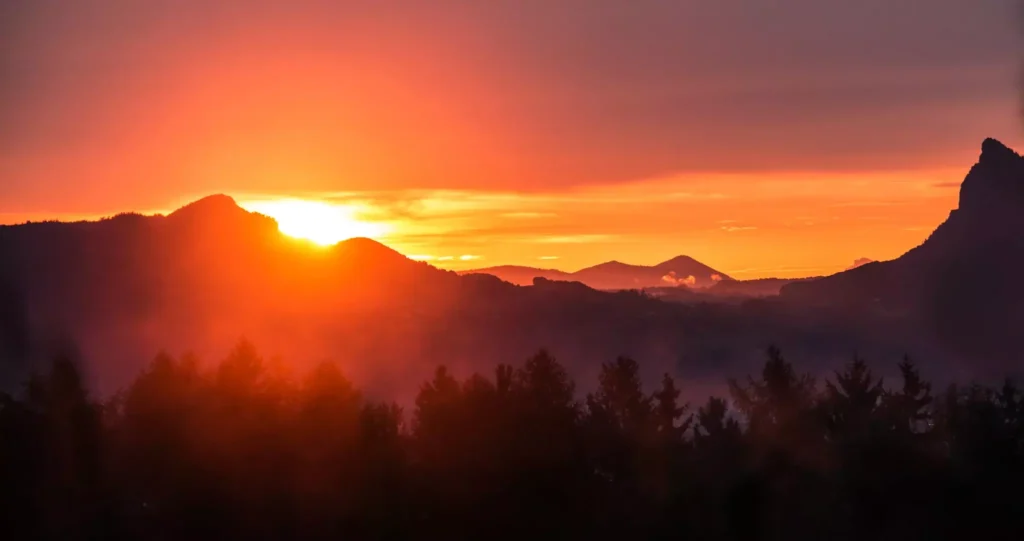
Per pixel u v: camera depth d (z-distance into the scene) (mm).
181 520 17438
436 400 20984
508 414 20047
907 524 19641
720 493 19406
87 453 17781
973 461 20891
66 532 16812
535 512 18859
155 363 20156
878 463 20281
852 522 19625
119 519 17250
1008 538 19328
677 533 18812
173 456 18266
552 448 19562
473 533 18516
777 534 19219
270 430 18750
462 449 19422
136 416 18781
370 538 17812
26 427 17609
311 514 17906
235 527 17703
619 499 19750
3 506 16562
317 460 18594
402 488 18500
